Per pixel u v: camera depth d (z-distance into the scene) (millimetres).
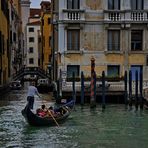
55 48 39656
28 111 20641
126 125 21547
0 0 41875
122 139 17906
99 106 29656
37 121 20875
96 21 34625
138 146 16531
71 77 34438
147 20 34469
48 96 41562
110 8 34781
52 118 21438
